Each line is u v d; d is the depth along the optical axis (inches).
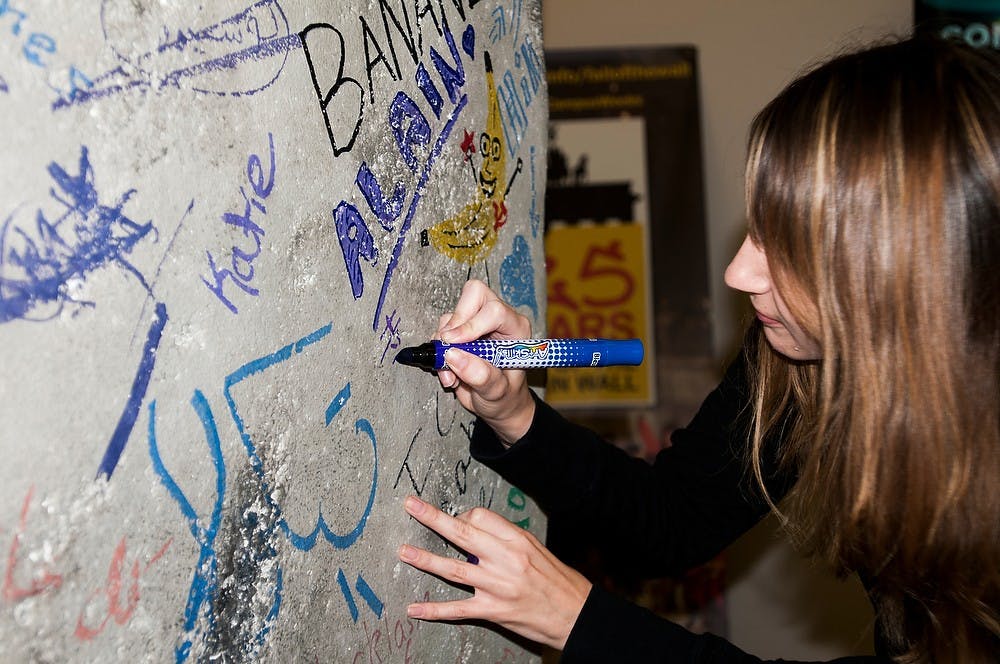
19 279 14.9
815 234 25.3
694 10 96.3
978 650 27.4
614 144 96.1
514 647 39.7
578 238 96.6
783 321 29.0
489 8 34.6
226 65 19.7
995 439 25.9
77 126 15.9
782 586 95.7
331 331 24.5
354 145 25.2
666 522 38.5
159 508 18.3
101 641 17.0
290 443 22.8
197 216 18.9
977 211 24.1
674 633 30.6
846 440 27.7
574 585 31.3
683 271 95.5
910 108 24.3
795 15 94.7
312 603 24.1
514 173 37.3
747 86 96.1
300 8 22.4
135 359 17.4
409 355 28.3
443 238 31.2
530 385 39.3
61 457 15.9
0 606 14.9
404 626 29.7
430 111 29.8
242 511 21.0
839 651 94.7
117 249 16.9
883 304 25.2
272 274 21.7
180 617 19.1
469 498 34.7
